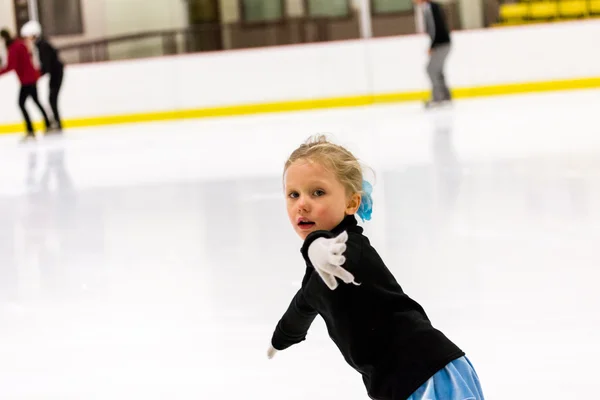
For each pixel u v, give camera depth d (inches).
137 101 896.9
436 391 97.1
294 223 104.4
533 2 898.7
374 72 893.2
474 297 210.2
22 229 358.3
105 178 500.7
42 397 162.1
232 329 198.4
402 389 97.7
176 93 896.3
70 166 570.9
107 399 159.2
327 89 896.9
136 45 914.1
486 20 902.4
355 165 104.0
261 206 370.3
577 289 212.5
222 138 677.9
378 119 737.6
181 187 443.8
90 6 912.9
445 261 249.4
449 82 887.1
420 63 891.4
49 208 409.7
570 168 410.9
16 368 180.7
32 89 795.4
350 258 99.4
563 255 249.0
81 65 891.4
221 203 386.3
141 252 295.0
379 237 288.0
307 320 109.5
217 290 235.5
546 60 879.1
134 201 411.5
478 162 451.2
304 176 101.7
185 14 913.5
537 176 394.6
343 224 104.4
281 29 917.2
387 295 100.6
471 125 633.6
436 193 369.1
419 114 756.0
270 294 227.3
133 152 628.7
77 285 254.5
